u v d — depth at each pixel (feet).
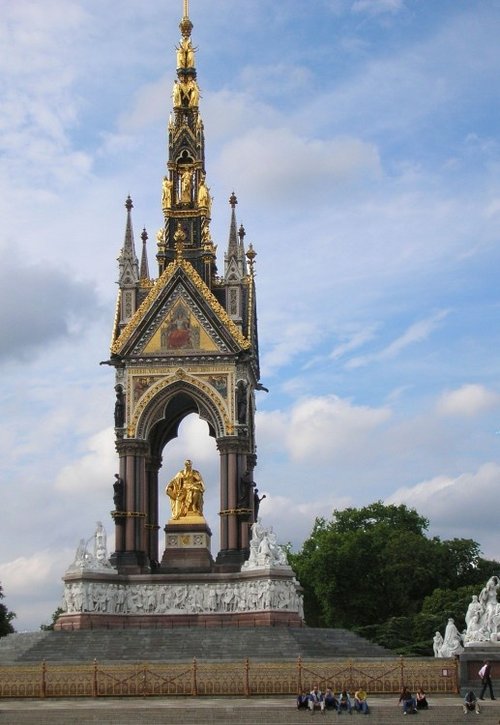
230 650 321.11
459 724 245.65
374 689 279.90
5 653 329.52
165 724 249.96
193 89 417.69
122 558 372.58
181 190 407.85
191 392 384.06
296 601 361.51
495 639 293.43
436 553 587.27
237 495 374.84
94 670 286.05
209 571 367.66
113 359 387.14
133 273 396.98
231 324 384.68
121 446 380.99
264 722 249.96
